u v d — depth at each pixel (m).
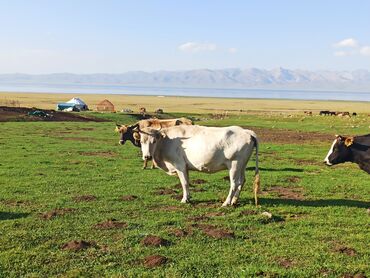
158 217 12.27
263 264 8.96
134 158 24.55
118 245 9.93
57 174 18.88
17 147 27.72
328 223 11.95
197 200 14.42
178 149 14.05
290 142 34.78
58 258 9.16
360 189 16.97
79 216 12.25
